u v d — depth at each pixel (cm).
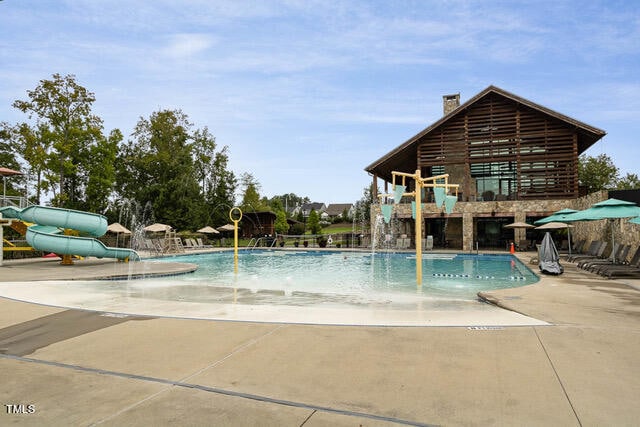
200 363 390
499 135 2612
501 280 1230
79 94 3231
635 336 470
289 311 638
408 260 2075
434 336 476
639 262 1138
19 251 1933
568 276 1102
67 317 594
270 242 3653
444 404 295
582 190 2875
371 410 287
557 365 373
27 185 3806
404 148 2762
